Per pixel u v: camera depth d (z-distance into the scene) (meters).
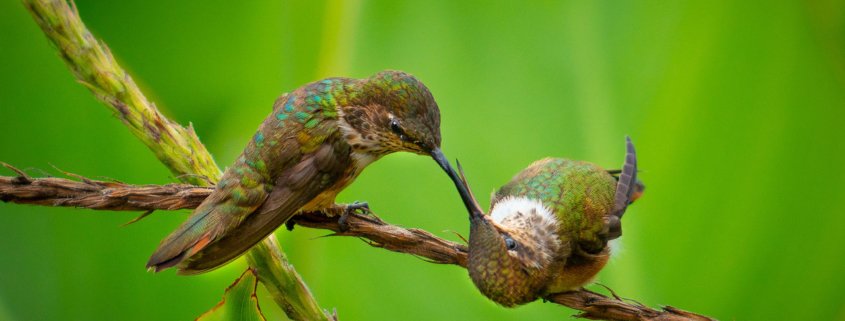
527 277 1.39
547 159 1.42
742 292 1.41
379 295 1.41
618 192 1.41
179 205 1.37
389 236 1.38
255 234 1.37
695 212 1.41
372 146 1.39
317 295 1.41
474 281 1.39
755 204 1.41
